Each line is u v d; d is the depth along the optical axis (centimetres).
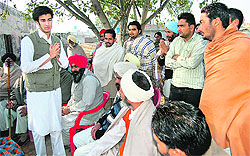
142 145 160
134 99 161
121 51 384
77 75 263
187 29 258
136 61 295
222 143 205
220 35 203
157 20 601
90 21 484
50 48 228
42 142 255
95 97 272
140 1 557
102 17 470
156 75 347
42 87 236
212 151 121
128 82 161
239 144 189
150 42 354
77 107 265
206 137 89
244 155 187
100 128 226
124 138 187
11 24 1131
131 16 676
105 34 376
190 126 89
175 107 98
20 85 313
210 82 209
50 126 251
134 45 360
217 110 202
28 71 223
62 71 335
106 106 392
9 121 297
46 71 234
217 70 201
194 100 273
